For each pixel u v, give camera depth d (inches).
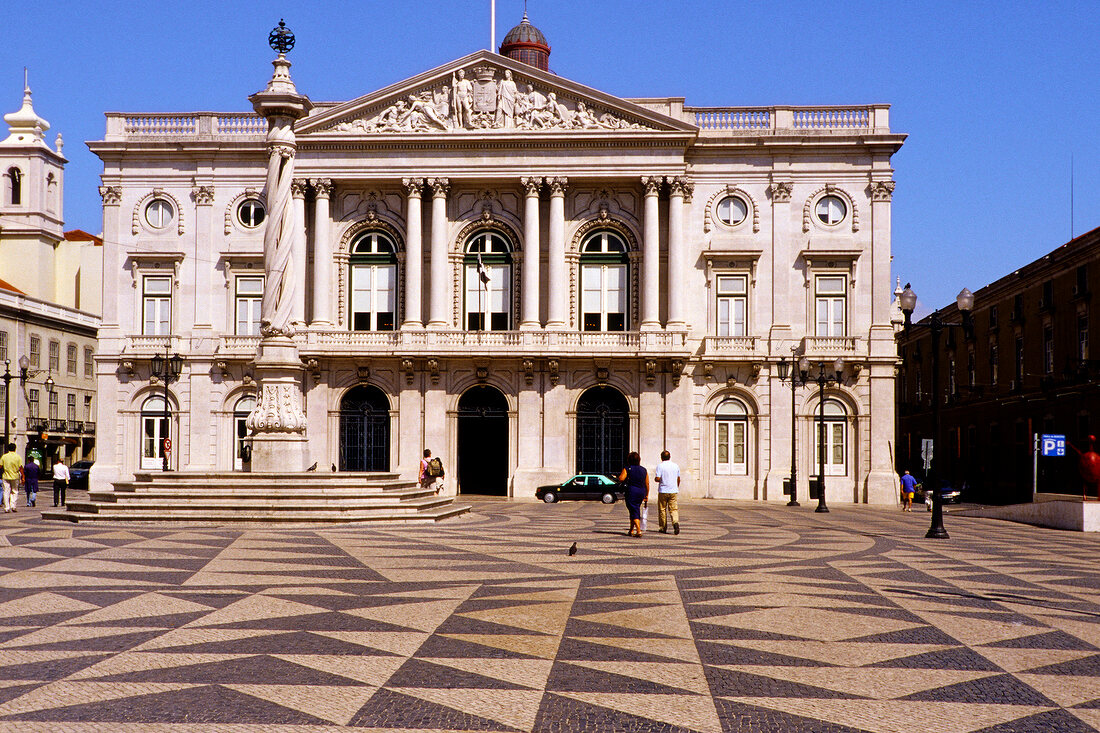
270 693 406.9
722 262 2128.4
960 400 2829.7
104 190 2197.3
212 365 2159.2
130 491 1221.1
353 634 521.0
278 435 1269.7
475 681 428.5
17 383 3048.7
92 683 420.8
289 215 1294.3
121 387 2172.7
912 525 1411.2
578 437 2127.2
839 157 2122.3
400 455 2117.4
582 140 2110.0
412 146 2134.6
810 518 1539.1
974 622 572.4
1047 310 2272.4
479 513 1510.8
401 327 2129.7
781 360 1990.7
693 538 1088.2
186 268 2185.0
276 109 1284.4
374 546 934.4
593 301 2171.5
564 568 792.3
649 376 2096.5
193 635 516.4
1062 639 528.1
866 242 2116.1
